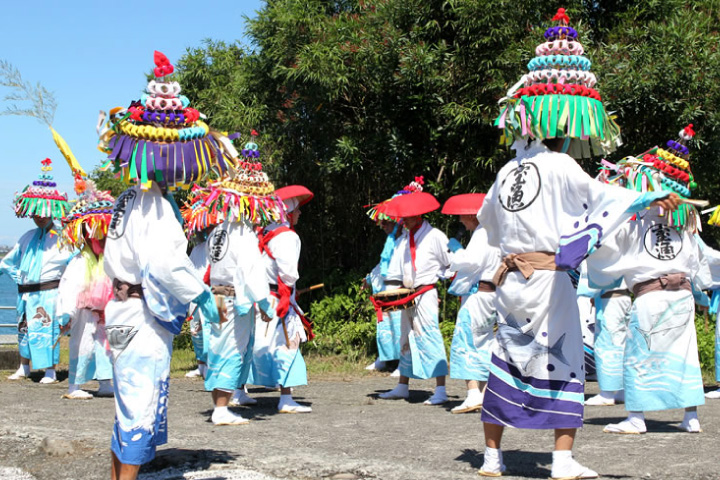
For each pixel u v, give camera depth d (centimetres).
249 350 615
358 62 1080
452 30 1093
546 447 496
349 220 1276
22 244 964
